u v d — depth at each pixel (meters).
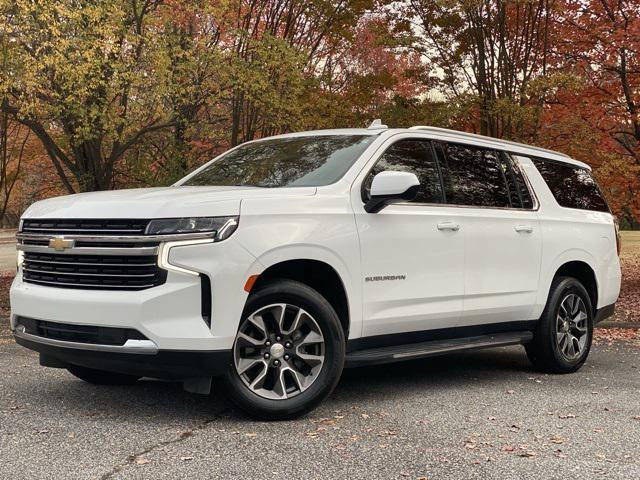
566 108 13.11
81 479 3.43
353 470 3.65
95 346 4.23
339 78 15.33
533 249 6.34
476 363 7.18
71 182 16.69
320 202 4.79
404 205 5.32
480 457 3.93
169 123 12.97
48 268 4.54
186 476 3.50
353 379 6.17
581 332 6.84
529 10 12.71
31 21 10.15
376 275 5.03
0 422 4.45
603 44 12.52
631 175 12.54
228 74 12.10
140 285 4.18
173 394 5.30
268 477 3.52
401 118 13.34
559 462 3.87
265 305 4.48
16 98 11.59
